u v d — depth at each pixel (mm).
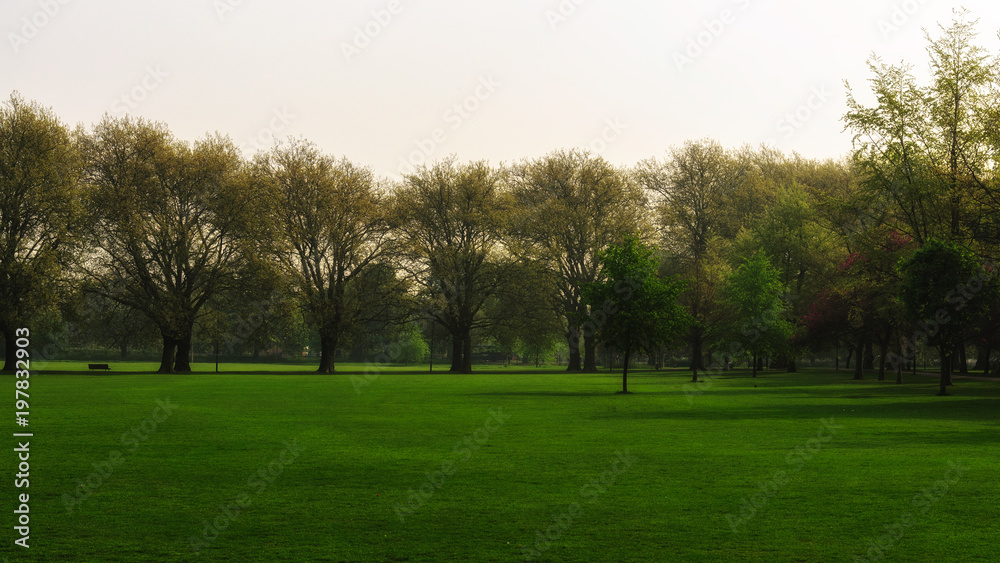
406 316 77438
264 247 67250
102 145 65438
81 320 64812
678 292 43688
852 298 55938
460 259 74625
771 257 67188
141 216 63844
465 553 9234
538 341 78125
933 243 38219
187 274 68312
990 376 64438
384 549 9422
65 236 60844
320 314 70438
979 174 44438
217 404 32031
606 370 90500
